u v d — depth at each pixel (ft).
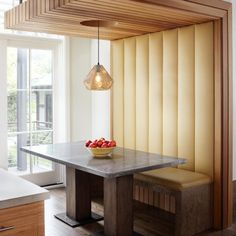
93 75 11.84
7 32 15.06
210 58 11.94
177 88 13.15
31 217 5.51
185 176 11.69
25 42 15.70
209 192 11.84
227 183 11.99
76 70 17.01
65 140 16.78
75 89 17.02
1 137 15.14
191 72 12.57
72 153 12.16
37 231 5.58
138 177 12.37
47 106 16.74
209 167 12.07
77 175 12.46
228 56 11.88
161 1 10.10
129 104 15.25
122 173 9.35
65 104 16.71
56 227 12.00
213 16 11.44
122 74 15.56
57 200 14.87
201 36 12.17
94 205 14.55
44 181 16.75
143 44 14.44
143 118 14.60
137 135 14.90
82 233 11.51
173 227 12.09
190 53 12.57
